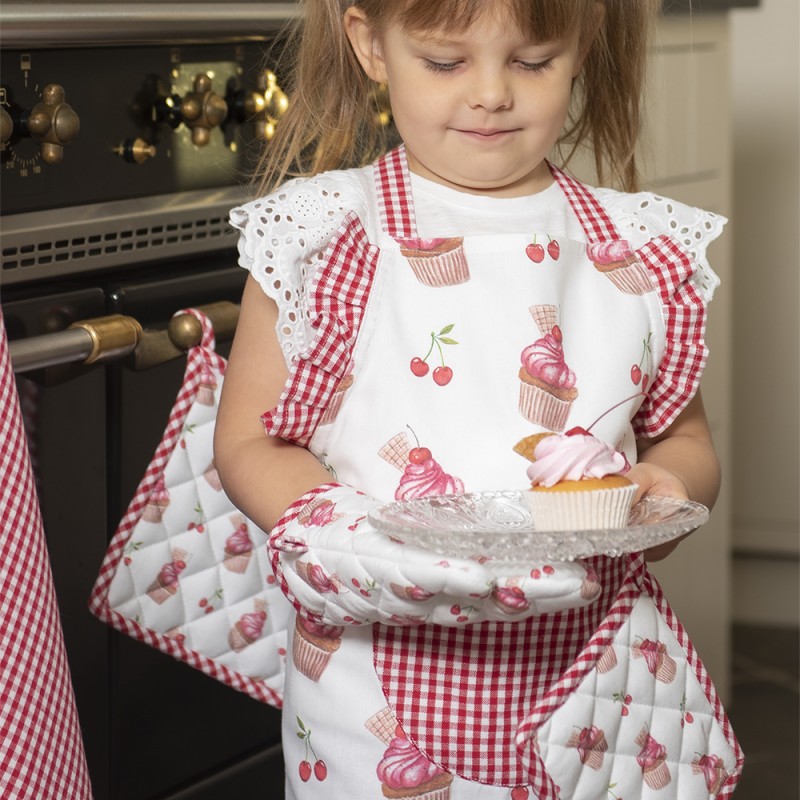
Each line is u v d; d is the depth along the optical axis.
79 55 1.46
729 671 3.16
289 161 1.54
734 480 3.46
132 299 1.55
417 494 1.26
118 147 1.52
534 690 1.26
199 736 1.71
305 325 1.31
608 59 1.57
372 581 1.11
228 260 1.71
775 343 3.38
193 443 1.54
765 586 3.50
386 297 1.29
